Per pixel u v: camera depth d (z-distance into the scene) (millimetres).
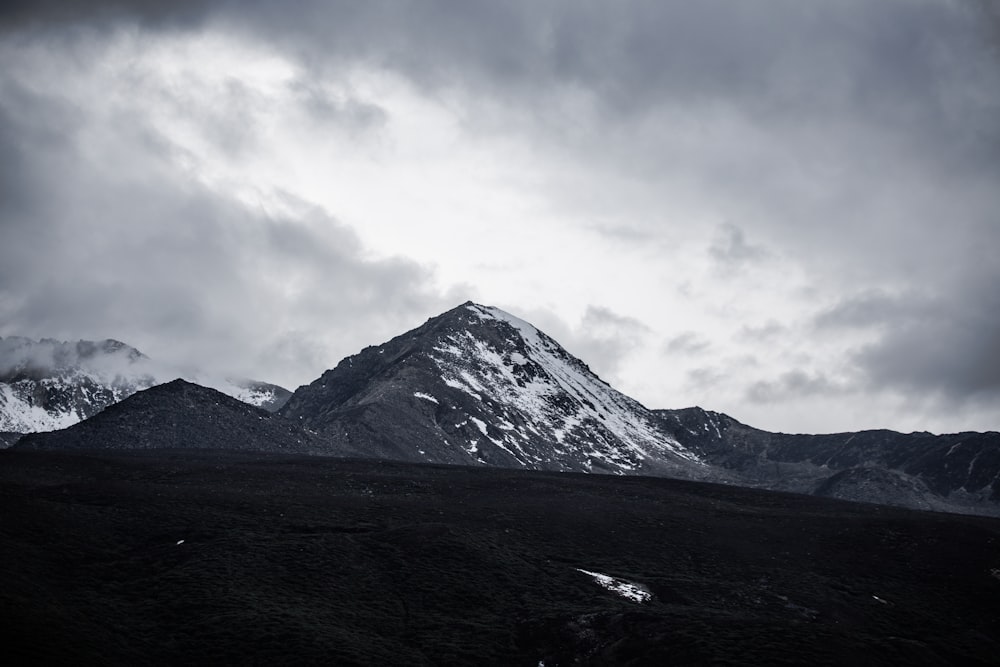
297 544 152250
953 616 159875
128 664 108625
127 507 166000
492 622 133500
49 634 108438
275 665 112312
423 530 164000
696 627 129000
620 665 122375
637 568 163250
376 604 137250
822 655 121375
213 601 128500
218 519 165000
